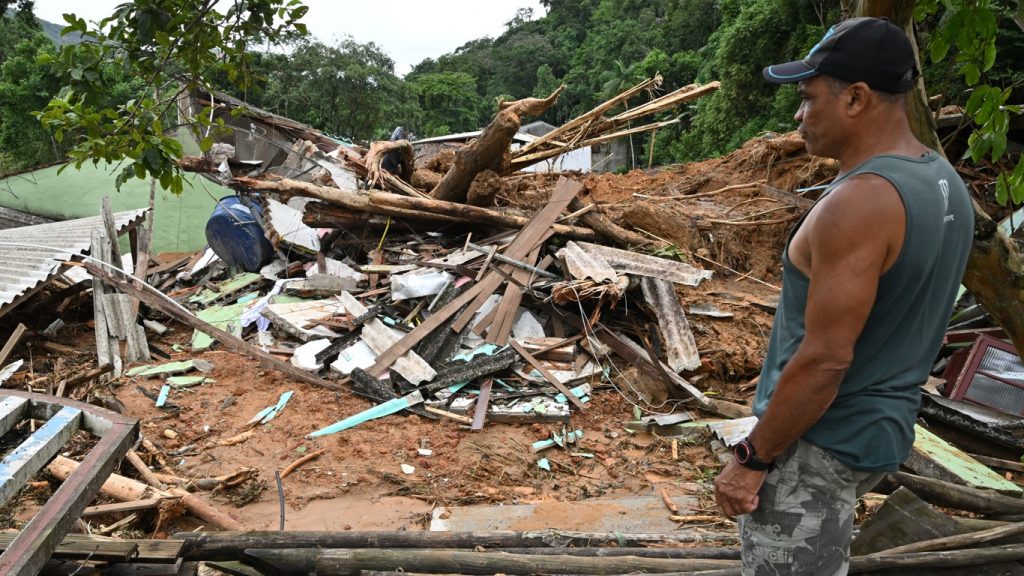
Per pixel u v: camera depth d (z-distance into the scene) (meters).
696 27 52.94
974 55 3.06
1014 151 12.17
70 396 7.30
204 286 11.19
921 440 5.70
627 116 11.32
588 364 7.55
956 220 1.74
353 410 6.88
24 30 35.44
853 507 1.94
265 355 7.75
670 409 7.03
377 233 10.26
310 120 41.66
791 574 1.94
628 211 9.88
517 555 3.10
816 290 1.68
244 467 5.86
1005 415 6.44
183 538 3.35
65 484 2.62
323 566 3.04
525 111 9.40
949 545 2.66
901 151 1.75
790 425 1.75
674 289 8.18
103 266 9.06
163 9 4.27
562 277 8.39
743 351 7.50
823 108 1.81
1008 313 3.03
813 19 28.89
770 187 11.07
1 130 31.45
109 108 4.36
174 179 4.47
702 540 3.96
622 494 5.55
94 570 3.05
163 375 7.76
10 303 8.09
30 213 16.56
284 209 11.15
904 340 1.78
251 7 4.49
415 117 47.12
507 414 6.70
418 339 7.65
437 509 5.22
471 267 8.59
